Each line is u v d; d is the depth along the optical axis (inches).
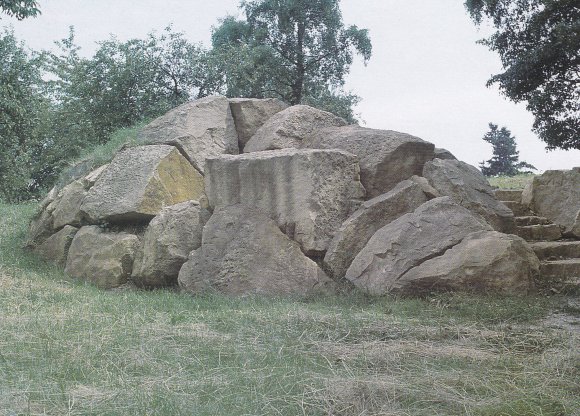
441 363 247.8
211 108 540.4
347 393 208.7
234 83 927.0
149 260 447.5
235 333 294.0
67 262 498.6
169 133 524.7
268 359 249.1
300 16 1549.0
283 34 1579.7
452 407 203.3
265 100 558.3
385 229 404.5
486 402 207.0
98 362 246.1
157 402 199.2
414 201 432.5
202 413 192.2
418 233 387.9
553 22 1157.7
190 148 516.7
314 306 359.9
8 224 621.9
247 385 218.8
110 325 306.2
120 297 398.9
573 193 494.6
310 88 1578.5
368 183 449.4
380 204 424.2
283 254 411.8
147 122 652.7
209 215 462.0
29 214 642.8
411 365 243.6
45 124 1141.1
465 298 348.5
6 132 1113.4
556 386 223.1
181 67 884.6
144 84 856.3
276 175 437.1
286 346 270.8
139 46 871.1
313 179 426.9
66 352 259.4
